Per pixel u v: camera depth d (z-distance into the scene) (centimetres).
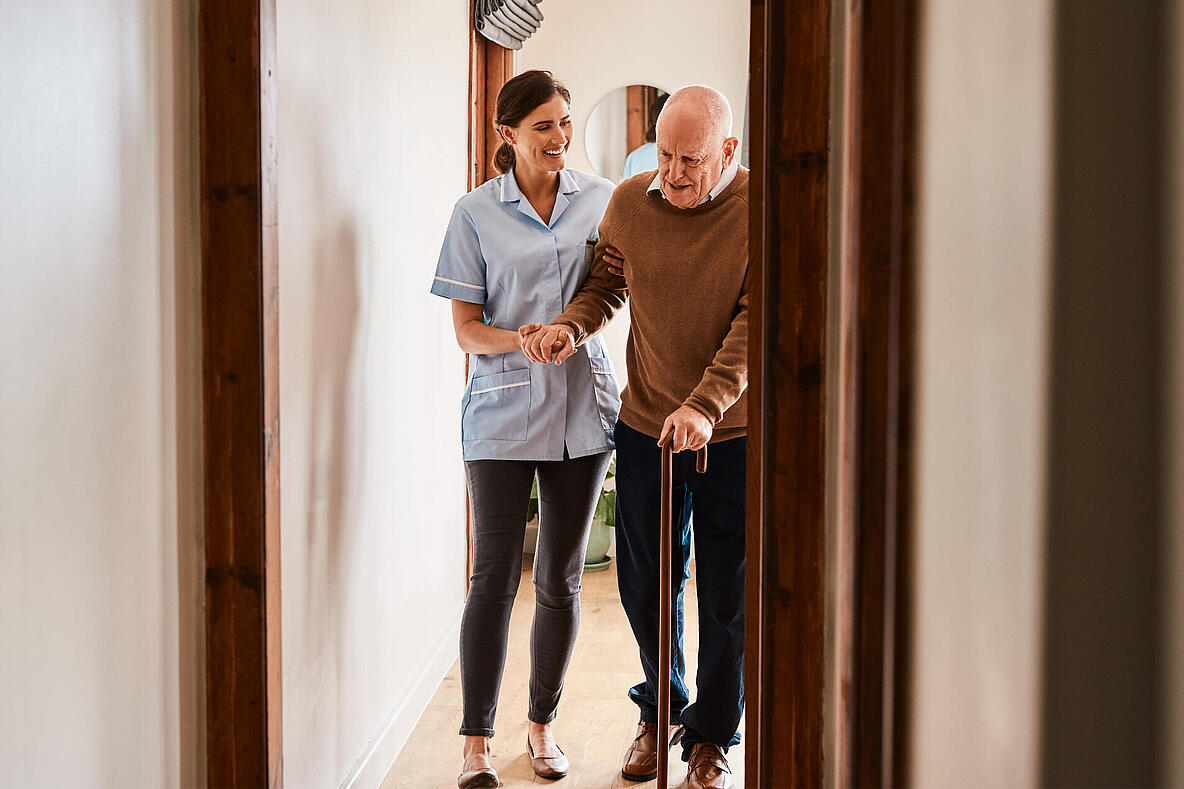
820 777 148
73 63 121
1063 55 54
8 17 108
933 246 86
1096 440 54
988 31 67
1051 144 56
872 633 100
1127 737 55
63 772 121
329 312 204
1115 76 53
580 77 443
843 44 138
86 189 124
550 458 227
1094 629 55
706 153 201
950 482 79
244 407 154
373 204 236
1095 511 55
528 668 308
